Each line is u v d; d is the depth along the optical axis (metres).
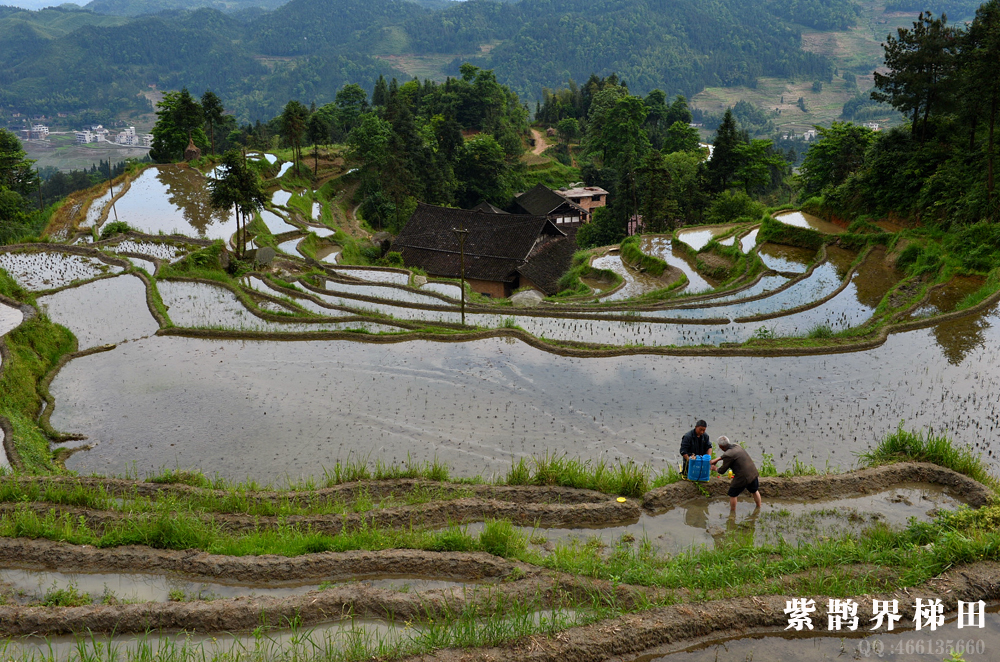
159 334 22.33
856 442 14.48
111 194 54.66
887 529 10.45
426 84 139.38
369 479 12.81
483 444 14.67
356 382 18.31
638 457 14.01
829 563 9.42
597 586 8.88
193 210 50.41
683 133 104.00
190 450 14.52
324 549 9.98
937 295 25.69
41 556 9.78
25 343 19.33
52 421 16.05
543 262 51.69
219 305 26.64
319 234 53.28
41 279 29.80
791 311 25.81
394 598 8.56
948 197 33.06
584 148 121.75
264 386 18.06
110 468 13.77
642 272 40.88
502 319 26.22
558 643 7.80
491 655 7.60
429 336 21.86
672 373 18.72
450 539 10.04
